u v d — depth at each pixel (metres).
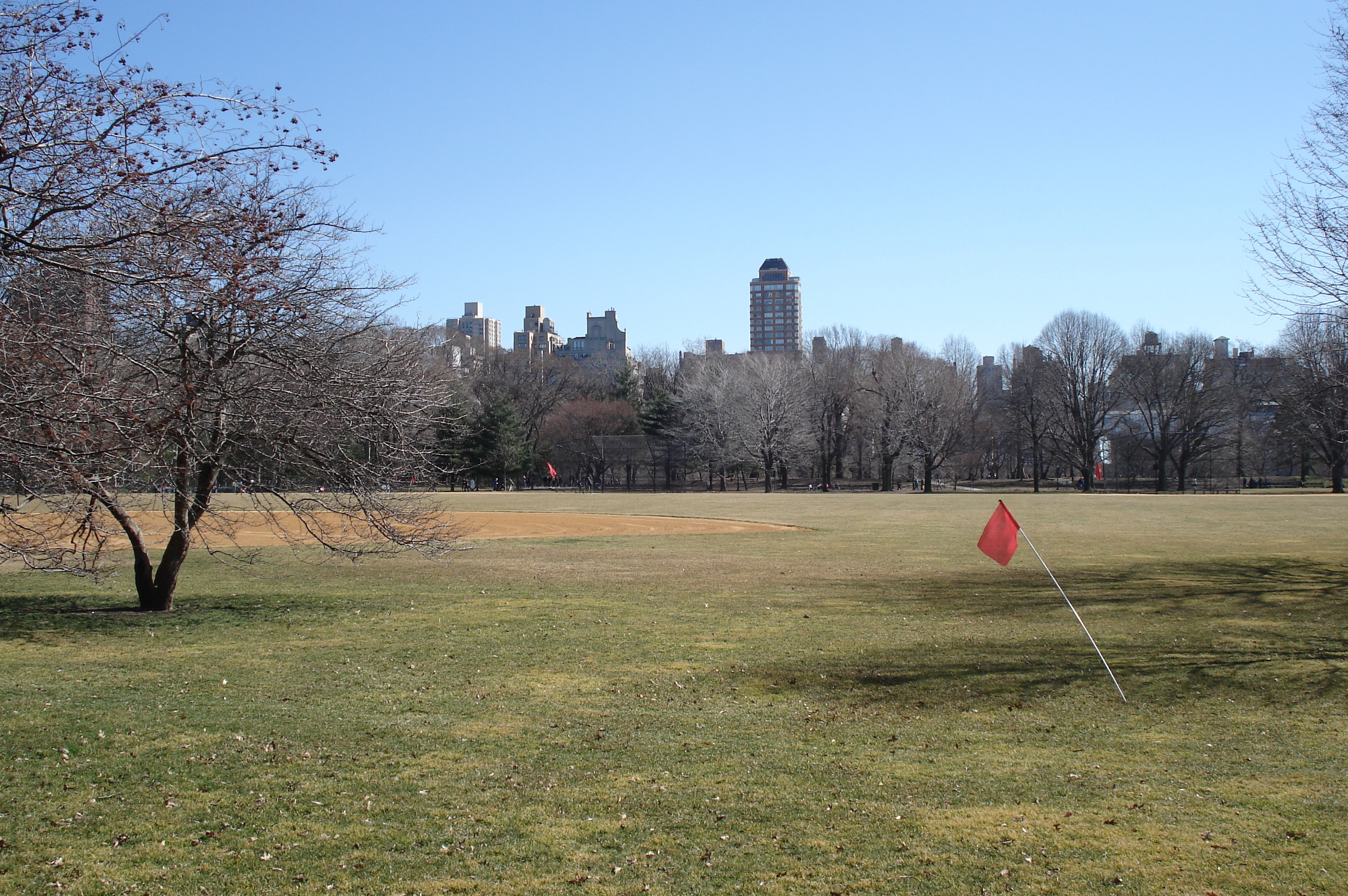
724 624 17.92
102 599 20.75
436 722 11.18
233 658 14.88
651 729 10.95
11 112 8.26
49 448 9.02
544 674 13.82
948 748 10.20
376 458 17.67
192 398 12.80
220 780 8.98
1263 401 73.25
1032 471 115.44
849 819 8.08
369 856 7.28
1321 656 14.71
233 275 10.22
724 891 6.72
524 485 95.50
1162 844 7.48
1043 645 15.73
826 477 92.56
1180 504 54.69
